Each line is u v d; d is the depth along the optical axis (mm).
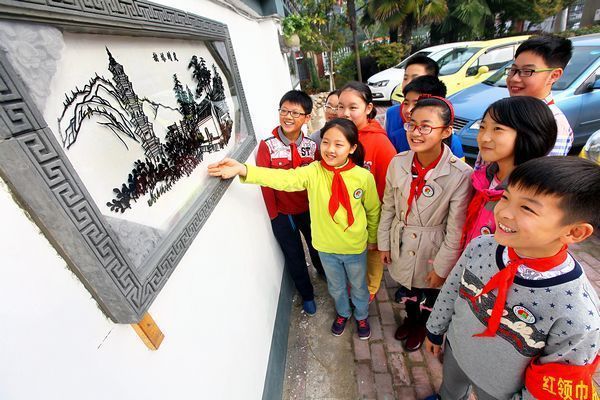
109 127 636
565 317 755
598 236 2654
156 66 849
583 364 765
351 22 10109
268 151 1803
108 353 583
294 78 5875
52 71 495
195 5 1277
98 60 620
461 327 1079
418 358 1854
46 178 446
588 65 3393
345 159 1511
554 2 10930
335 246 1682
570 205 654
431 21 9789
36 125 436
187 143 973
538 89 1654
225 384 1086
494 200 1152
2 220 421
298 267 2082
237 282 1306
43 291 467
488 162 1261
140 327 673
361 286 1821
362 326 1983
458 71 5680
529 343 859
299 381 1818
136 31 715
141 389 665
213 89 1254
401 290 2256
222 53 1398
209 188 1060
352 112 1799
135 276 614
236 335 1231
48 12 463
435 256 1503
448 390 1359
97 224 529
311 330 2127
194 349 909
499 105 1093
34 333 446
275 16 3062
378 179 1864
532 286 799
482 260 957
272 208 1873
